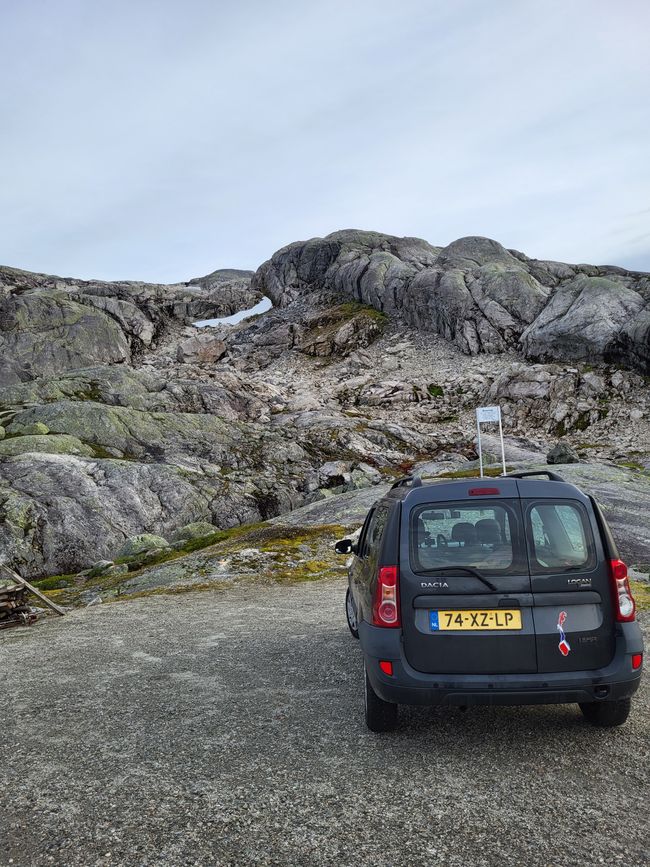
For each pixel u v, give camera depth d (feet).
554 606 16.52
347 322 444.14
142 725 20.13
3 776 16.34
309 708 21.11
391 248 536.42
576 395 301.43
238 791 14.71
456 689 16.06
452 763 15.97
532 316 383.04
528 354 358.23
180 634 37.35
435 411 321.52
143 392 287.07
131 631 39.83
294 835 12.51
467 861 11.36
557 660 16.20
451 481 18.62
